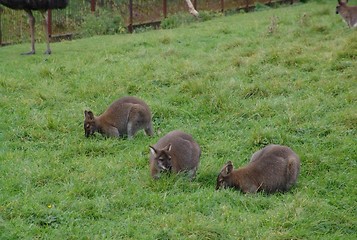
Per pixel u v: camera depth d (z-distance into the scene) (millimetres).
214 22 24469
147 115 11906
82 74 15922
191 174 9969
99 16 24781
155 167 9625
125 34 23469
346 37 18250
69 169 10266
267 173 9359
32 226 8242
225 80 14797
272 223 8281
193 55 17750
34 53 19078
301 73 15148
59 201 9000
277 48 17156
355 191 9359
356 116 12039
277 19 22234
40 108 13562
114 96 14078
